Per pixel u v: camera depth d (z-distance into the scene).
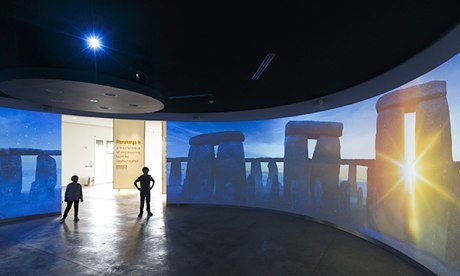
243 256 4.77
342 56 4.01
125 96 4.56
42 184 7.80
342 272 4.11
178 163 9.95
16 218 7.27
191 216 8.09
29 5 2.66
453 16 2.88
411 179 4.29
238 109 8.64
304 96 6.72
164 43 3.54
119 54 3.90
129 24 3.04
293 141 7.95
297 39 3.43
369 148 5.46
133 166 13.08
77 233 6.17
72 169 14.98
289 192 8.12
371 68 4.58
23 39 3.55
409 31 3.22
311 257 4.71
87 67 3.91
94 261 4.54
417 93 4.09
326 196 6.94
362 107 5.65
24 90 4.23
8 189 7.14
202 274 4.06
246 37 3.38
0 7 2.70
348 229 6.20
